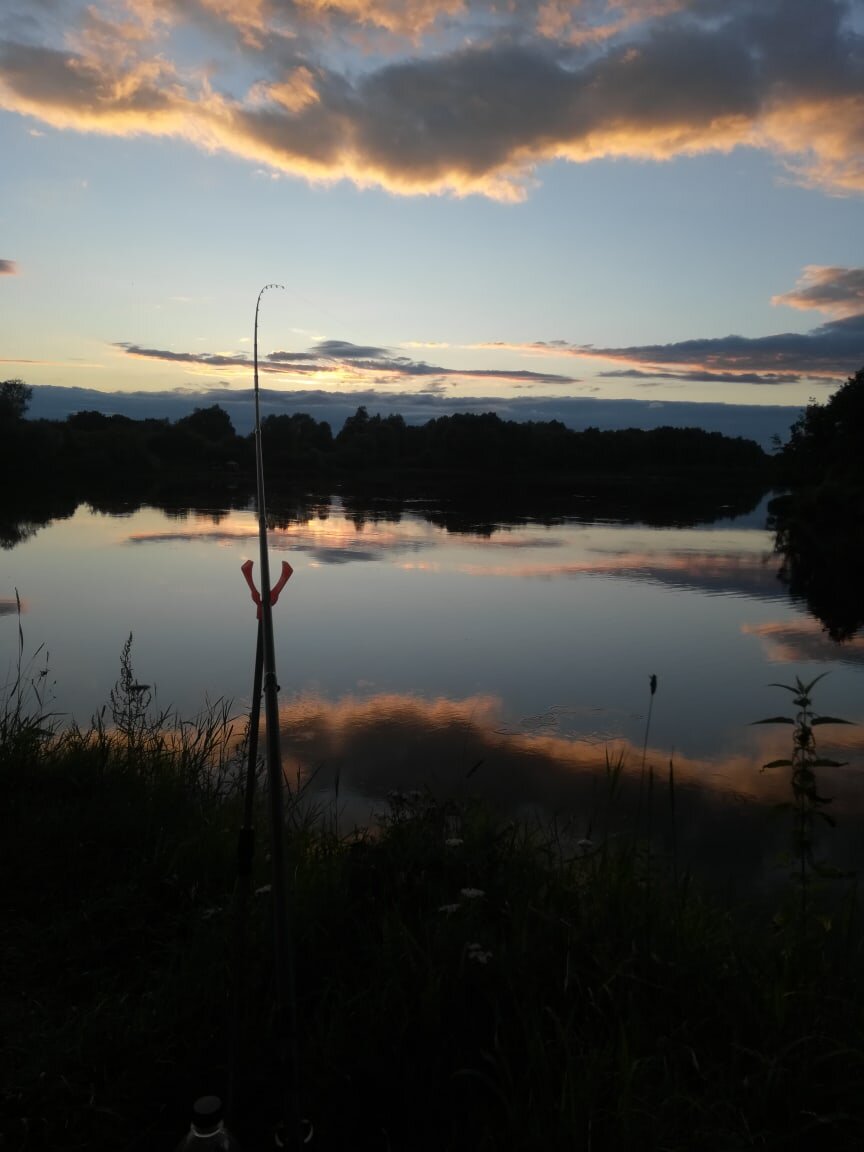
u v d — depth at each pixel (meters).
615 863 3.90
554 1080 2.38
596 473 88.62
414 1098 2.36
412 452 83.69
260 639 2.11
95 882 3.82
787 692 10.30
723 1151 2.10
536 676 10.72
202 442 71.00
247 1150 2.23
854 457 49.81
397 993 2.77
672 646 12.66
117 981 3.08
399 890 3.58
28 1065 2.55
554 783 6.98
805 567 22.75
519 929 3.15
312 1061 2.51
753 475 91.75
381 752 7.65
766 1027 2.64
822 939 3.22
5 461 57.25
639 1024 2.60
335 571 19.23
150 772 5.35
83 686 9.47
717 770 7.46
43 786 4.98
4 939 3.34
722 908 4.23
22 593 15.55
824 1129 2.25
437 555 22.55
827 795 6.86
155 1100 2.43
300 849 4.30
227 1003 2.77
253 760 2.10
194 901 3.67
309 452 73.56
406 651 11.88
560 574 19.78
